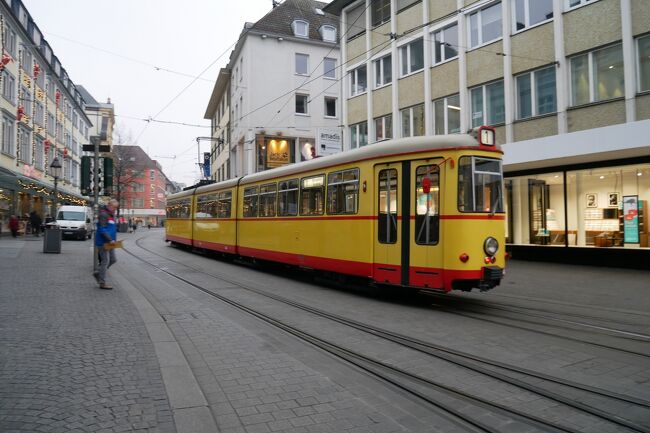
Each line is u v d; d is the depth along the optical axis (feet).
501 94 57.88
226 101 145.18
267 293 34.19
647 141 43.09
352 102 81.97
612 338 21.93
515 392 15.24
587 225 53.16
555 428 12.57
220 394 14.44
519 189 60.18
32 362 16.33
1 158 97.09
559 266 52.29
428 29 66.90
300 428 12.19
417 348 20.15
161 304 28.71
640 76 45.83
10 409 12.44
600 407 13.97
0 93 95.25
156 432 11.34
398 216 30.66
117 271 45.75
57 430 11.26
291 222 41.81
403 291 35.65
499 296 34.19
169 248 83.71
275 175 45.34
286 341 20.93
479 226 28.19
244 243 51.52
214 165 173.47
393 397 14.60
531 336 22.31
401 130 72.02
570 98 51.24
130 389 14.02
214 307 28.30
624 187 50.06
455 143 28.48
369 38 77.77
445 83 64.54
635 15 45.88
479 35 60.34
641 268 48.21
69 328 21.20
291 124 118.73
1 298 28.22
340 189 35.50
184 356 17.42
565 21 51.29
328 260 36.32
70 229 96.12
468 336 22.30
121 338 19.65
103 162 40.86
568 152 48.91
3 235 96.63
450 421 12.93
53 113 142.82
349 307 29.53
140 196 326.44
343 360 18.39
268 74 117.19
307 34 121.90
